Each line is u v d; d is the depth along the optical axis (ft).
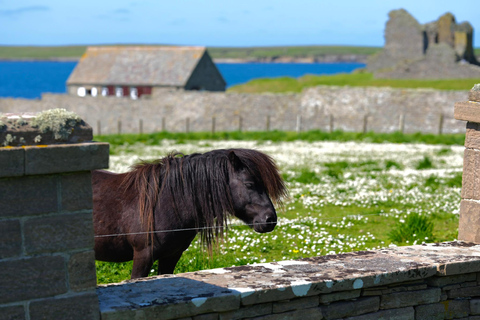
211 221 16.83
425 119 117.29
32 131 10.65
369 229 33.27
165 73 200.95
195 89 201.26
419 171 56.44
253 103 136.05
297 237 31.09
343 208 39.32
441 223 34.88
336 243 29.76
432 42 221.46
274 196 17.02
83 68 217.36
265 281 13.57
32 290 10.83
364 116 122.11
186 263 23.97
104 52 221.46
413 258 15.87
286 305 13.43
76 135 11.09
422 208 39.17
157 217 16.58
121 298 12.30
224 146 84.07
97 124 157.38
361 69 232.73
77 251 11.23
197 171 16.76
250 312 13.05
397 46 217.56
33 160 10.39
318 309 13.82
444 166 60.08
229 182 16.83
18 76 636.89
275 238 30.27
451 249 16.90
